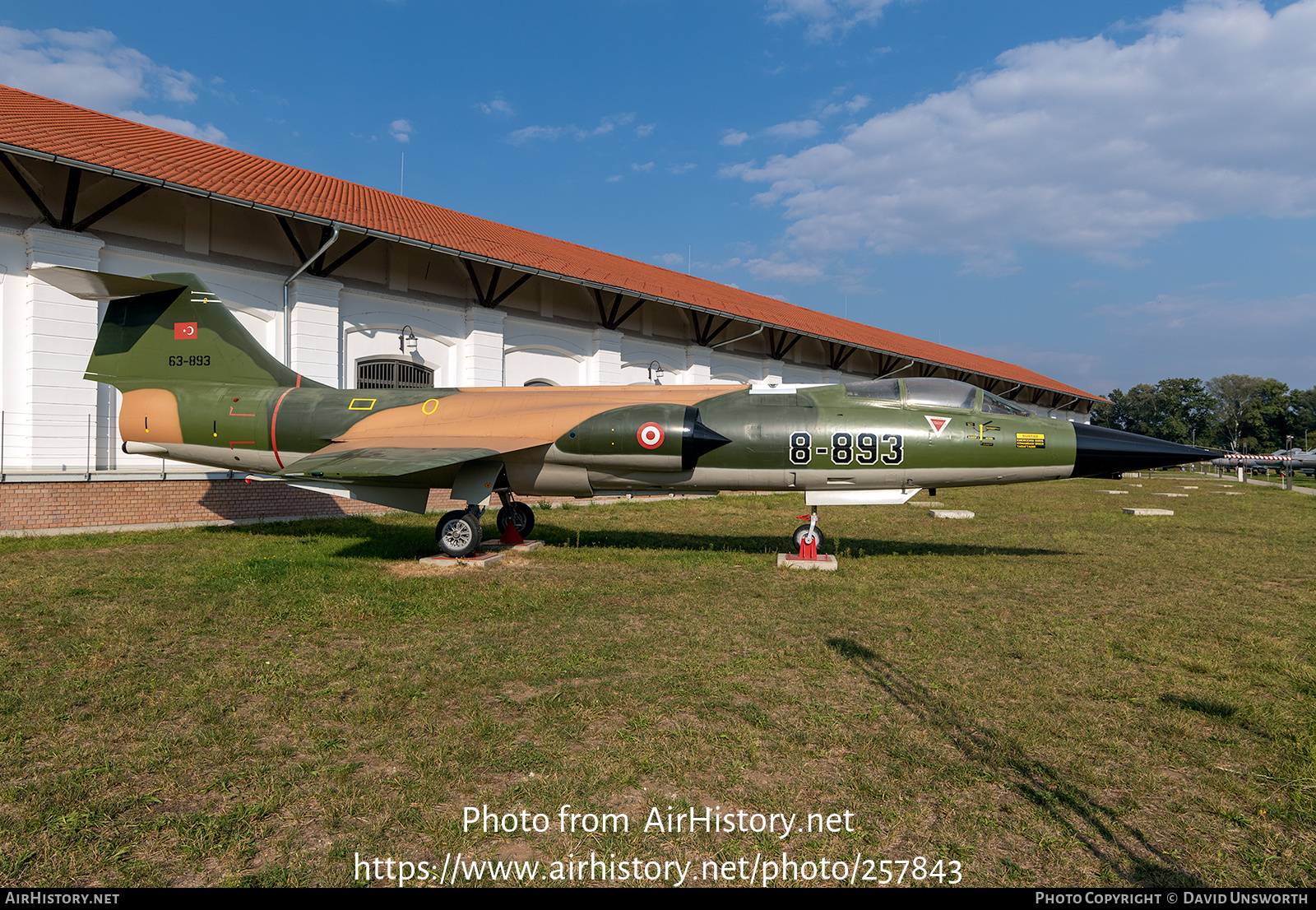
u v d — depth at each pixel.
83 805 3.44
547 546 11.64
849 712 4.70
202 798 3.53
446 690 5.02
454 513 10.23
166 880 2.87
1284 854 3.18
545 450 10.65
